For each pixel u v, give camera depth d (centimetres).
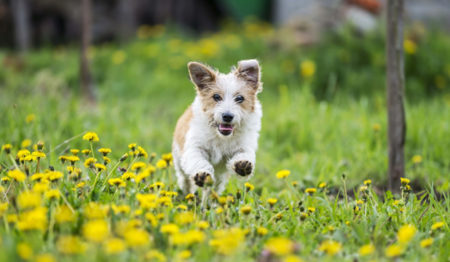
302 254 382
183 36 1767
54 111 826
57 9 1873
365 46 1362
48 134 733
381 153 755
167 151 816
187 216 401
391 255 359
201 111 586
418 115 912
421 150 794
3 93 1160
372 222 449
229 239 335
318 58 1352
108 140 786
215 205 472
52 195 381
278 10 2028
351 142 835
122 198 414
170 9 2027
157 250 373
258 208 468
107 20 1917
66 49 1773
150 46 1570
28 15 1848
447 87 1295
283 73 1351
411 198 504
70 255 325
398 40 600
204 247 354
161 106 1162
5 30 1856
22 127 716
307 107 1003
